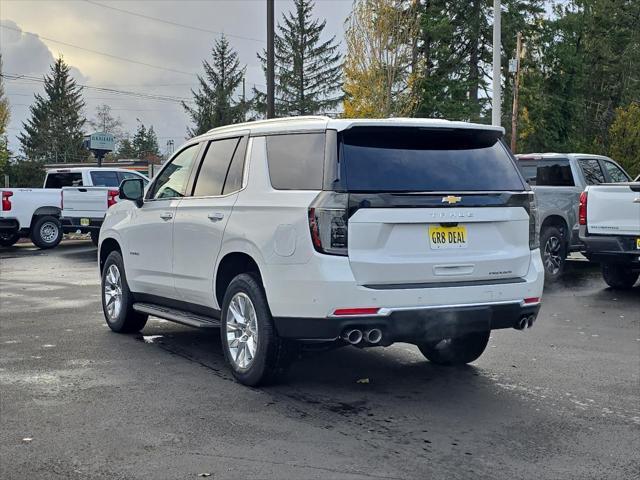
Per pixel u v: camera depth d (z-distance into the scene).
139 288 7.93
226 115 67.88
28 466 4.38
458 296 5.55
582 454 4.61
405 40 28.39
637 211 10.60
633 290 11.87
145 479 4.18
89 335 8.31
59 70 79.81
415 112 30.33
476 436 4.92
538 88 39.91
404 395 5.89
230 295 6.23
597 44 45.47
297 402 5.69
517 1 40.44
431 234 5.55
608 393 5.98
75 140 79.12
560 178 13.48
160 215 7.39
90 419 5.25
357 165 5.49
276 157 6.03
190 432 4.97
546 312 9.84
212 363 6.97
